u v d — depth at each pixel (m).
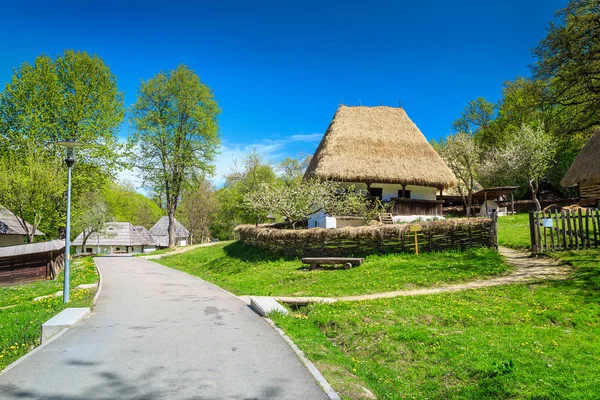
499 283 11.93
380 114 35.66
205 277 20.41
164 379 5.92
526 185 44.31
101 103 34.22
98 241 59.78
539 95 31.16
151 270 24.67
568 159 42.81
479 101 63.22
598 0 23.78
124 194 84.38
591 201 25.77
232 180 54.62
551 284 11.23
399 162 30.98
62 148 32.09
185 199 63.69
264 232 21.88
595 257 13.33
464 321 8.96
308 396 5.34
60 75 33.53
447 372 6.48
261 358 6.95
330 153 30.20
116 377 6.00
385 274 14.18
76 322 9.67
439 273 13.59
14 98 31.08
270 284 15.57
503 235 19.86
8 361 7.47
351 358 7.42
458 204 46.81
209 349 7.46
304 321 9.77
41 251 25.06
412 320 9.11
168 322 9.77
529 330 8.12
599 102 26.95
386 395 5.86
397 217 29.31
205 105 43.44
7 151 31.22
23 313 11.77
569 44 25.34
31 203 28.58
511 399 5.38
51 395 5.31
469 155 41.62
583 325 8.44
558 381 5.66
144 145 41.28
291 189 24.52
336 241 18.34
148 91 41.16
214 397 5.26
